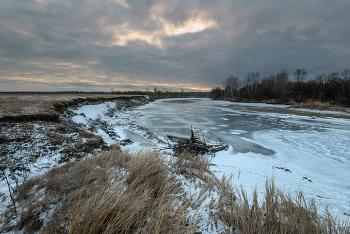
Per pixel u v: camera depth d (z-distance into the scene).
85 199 2.55
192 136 8.59
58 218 2.22
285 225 1.96
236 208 2.32
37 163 5.79
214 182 3.60
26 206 2.60
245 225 1.96
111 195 2.38
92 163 4.09
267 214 2.10
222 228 2.07
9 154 5.89
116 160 4.30
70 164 4.24
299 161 7.14
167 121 18.64
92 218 2.06
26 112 10.21
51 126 9.32
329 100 40.47
